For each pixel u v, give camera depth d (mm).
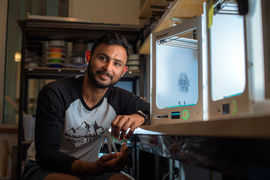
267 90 597
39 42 2654
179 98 1368
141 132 1008
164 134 705
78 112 1268
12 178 2695
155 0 2227
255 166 365
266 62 604
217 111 884
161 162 1745
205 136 475
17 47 3264
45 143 1066
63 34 2709
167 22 1774
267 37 612
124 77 3020
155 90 1349
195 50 1370
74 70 2619
